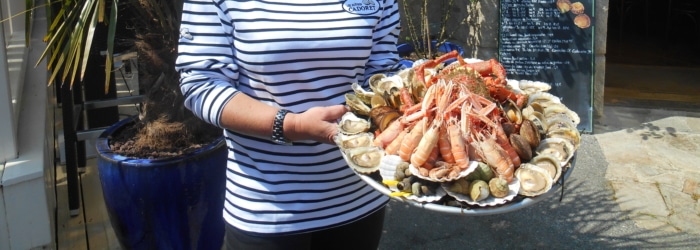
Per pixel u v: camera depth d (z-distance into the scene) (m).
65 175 3.83
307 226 1.76
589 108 4.69
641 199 3.68
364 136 1.64
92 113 3.83
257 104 1.64
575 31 4.66
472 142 1.55
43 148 2.83
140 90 3.39
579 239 3.27
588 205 3.60
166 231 2.63
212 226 2.75
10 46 3.66
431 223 3.37
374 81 1.81
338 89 1.75
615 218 3.46
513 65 4.80
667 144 4.47
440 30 5.18
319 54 1.67
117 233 2.70
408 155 1.55
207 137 2.78
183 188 2.57
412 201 1.49
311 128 1.60
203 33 1.66
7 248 2.69
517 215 3.45
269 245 1.76
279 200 1.74
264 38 1.62
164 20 2.62
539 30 4.71
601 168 4.08
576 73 4.70
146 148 2.68
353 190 1.80
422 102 1.64
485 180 1.48
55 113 4.54
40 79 3.55
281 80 1.66
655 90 5.70
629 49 7.20
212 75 1.68
